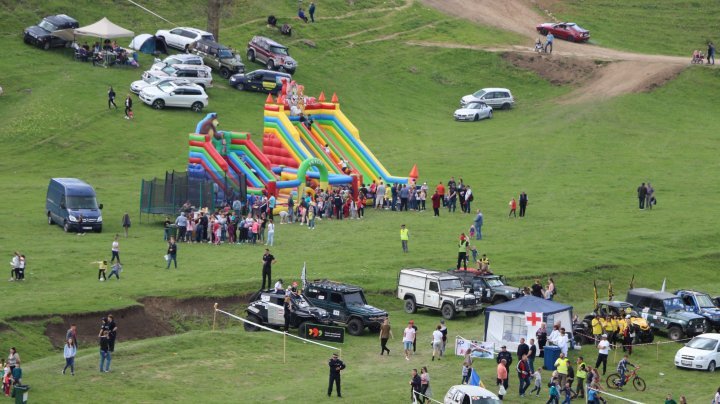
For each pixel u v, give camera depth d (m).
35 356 105.75
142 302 120.69
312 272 136.50
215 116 170.88
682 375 113.88
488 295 132.25
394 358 113.12
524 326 116.31
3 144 192.75
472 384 100.69
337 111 192.00
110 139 198.25
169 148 197.88
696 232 168.62
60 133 197.75
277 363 109.06
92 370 101.94
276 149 180.62
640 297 129.12
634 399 105.25
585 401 104.38
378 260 145.00
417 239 158.50
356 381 104.12
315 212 169.50
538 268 147.62
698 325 125.62
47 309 112.62
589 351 120.38
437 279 129.62
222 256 142.75
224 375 104.12
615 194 190.88
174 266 135.50
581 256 154.00
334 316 121.25
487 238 161.75
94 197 153.12
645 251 158.88
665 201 187.50
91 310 114.38
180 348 110.38
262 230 153.75
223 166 165.25
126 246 144.38
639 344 124.44
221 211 154.50
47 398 93.25
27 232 148.62
